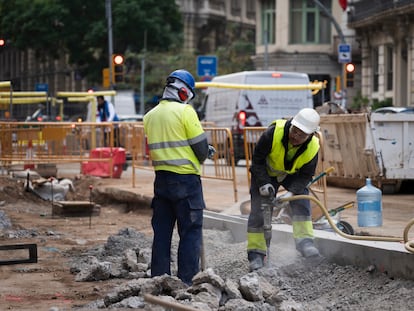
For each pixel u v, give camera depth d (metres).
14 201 37.56
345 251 18.39
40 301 17.55
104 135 45.66
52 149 44.50
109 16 80.31
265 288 15.92
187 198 17.95
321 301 16.72
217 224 25.23
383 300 16.00
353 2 93.81
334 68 110.00
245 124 58.75
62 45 121.25
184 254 17.95
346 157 37.66
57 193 39.00
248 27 176.25
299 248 19.00
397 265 16.95
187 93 18.34
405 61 84.19
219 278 15.82
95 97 62.22
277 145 18.48
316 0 71.12
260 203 19.00
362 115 35.62
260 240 19.06
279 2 111.75
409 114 35.22
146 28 118.69
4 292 18.47
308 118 18.27
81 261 22.22
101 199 38.78
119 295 16.50
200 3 162.75
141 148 45.72
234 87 45.88
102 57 120.19
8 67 172.88
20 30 120.94
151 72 124.19
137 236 24.72
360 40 94.31
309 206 19.19
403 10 78.69
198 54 147.00
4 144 43.81
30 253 22.11
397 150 35.34
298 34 111.69
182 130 17.95
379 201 24.39
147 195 34.88
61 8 117.56
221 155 33.00
